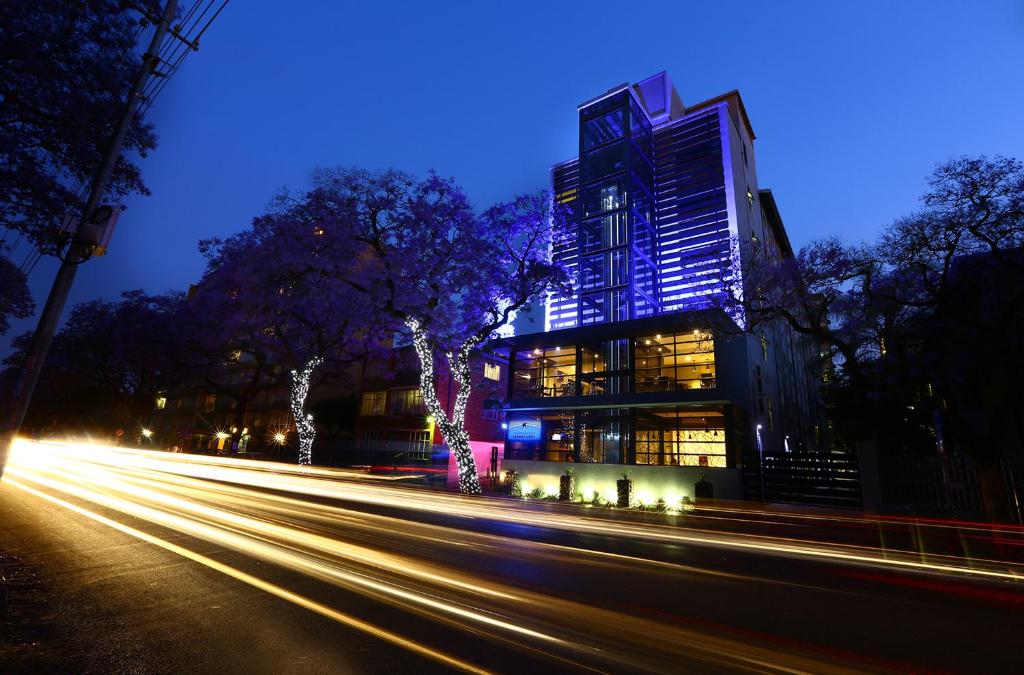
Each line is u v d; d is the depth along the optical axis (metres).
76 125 12.70
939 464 17.48
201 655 4.36
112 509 12.19
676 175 48.16
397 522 12.34
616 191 44.62
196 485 19.38
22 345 45.50
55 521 10.36
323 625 5.12
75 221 7.86
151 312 42.12
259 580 6.66
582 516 16.42
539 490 24.81
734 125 49.25
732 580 7.81
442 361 35.69
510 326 31.05
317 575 6.99
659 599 6.52
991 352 16.36
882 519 16.23
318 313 30.36
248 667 4.15
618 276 42.22
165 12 9.46
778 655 4.72
